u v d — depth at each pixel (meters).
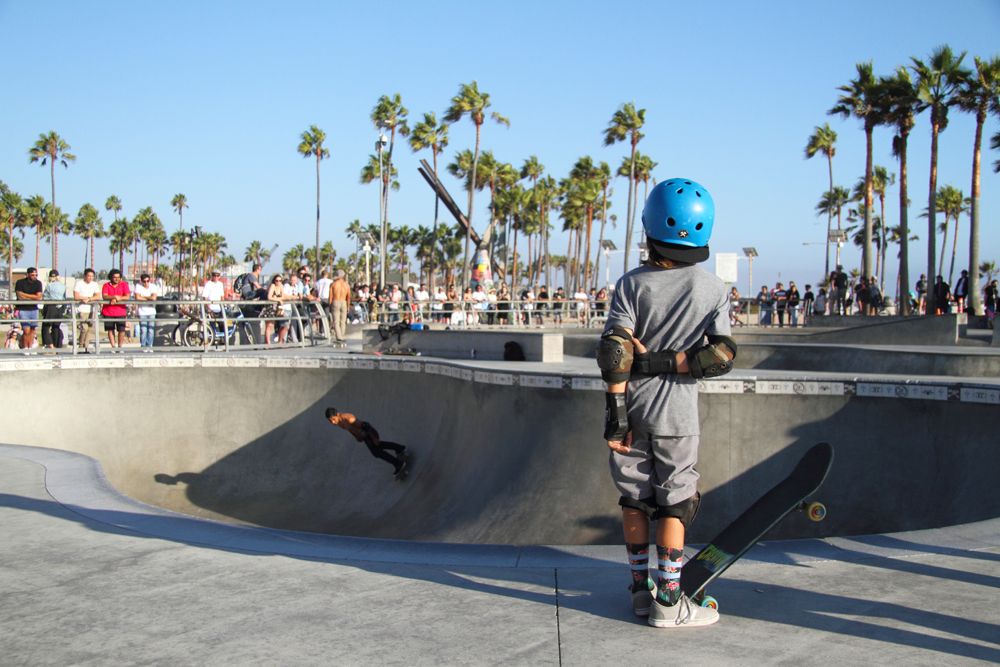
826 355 13.84
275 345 17.39
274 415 13.95
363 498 12.30
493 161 68.25
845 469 8.32
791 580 3.83
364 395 13.41
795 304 31.19
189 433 13.95
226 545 4.75
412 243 105.81
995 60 33.28
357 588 3.88
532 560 4.28
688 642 3.12
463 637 3.22
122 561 4.45
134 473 13.45
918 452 8.07
